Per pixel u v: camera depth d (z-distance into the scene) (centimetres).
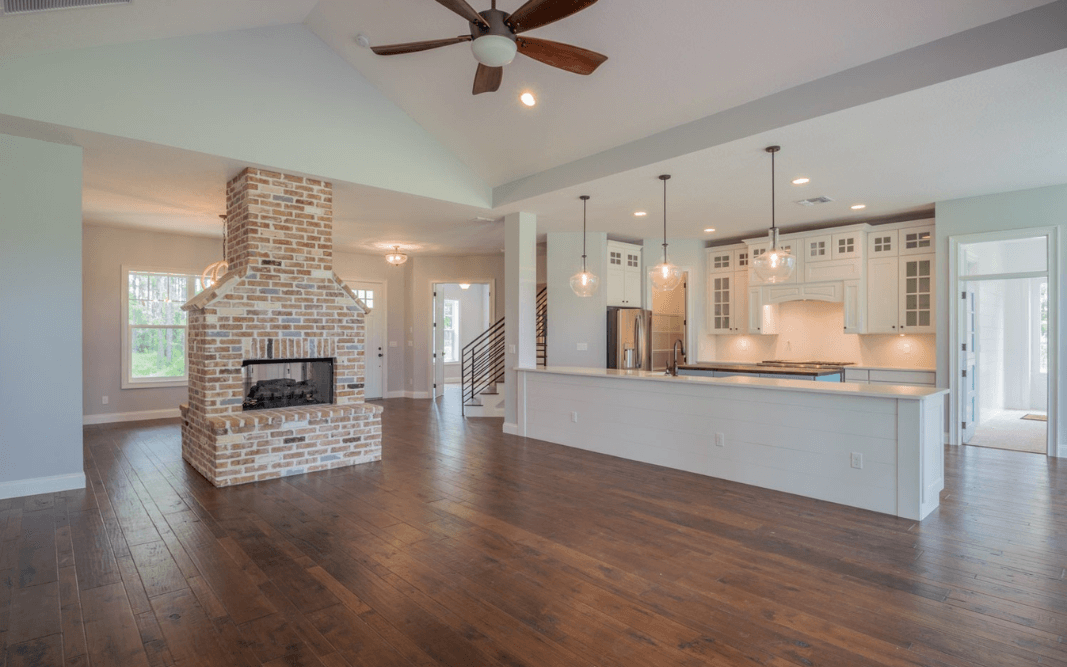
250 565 289
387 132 532
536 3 261
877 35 330
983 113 363
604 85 427
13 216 393
